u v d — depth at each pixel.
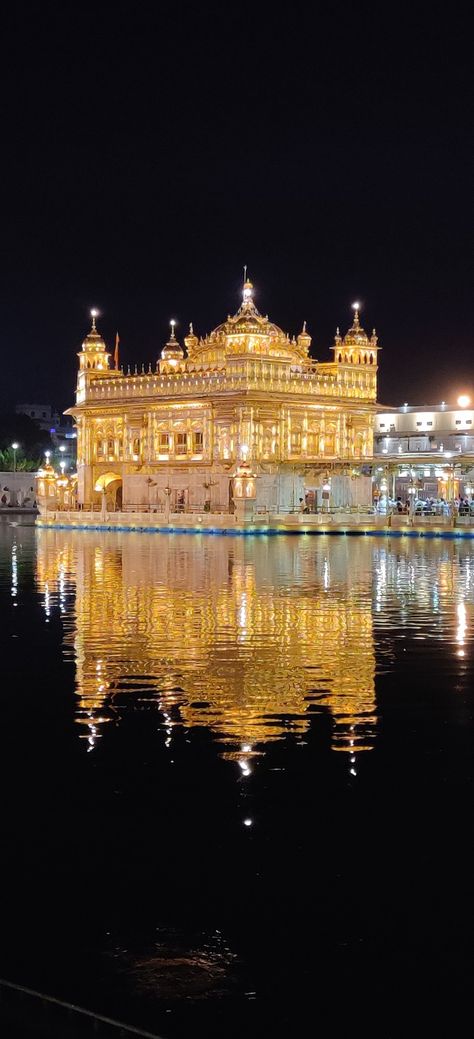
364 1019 8.77
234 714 17.69
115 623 28.34
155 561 51.41
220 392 87.38
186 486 90.75
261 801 13.41
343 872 11.34
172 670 21.47
